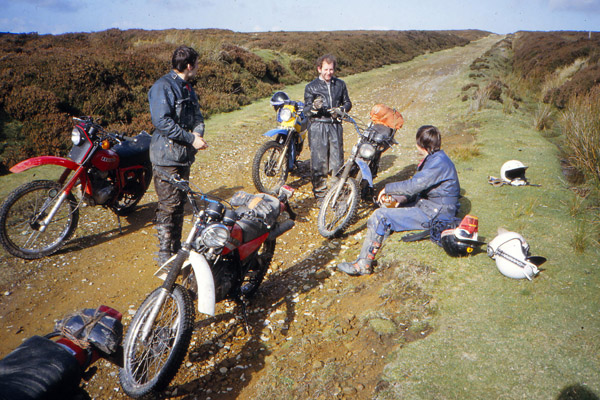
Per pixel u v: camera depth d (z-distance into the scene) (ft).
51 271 14.40
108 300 12.93
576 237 13.58
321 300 12.64
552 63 65.87
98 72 34.86
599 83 42.24
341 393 8.61
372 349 9.83
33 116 28.02
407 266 12.85
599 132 23.21
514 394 8.01
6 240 14.07
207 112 41.14
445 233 12.74
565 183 19.95
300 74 67.56
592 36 99.66
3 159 24.66
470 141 29.55
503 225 15.58
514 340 9.47
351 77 74.84
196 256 9.39
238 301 11.73
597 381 8.21
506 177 19.93
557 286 11.48
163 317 9.59
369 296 12.26
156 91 12.53
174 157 13.06
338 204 16.79
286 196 12.98
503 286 11.60
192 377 9.86
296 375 9.37
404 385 8.41
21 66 32.14
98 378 9.89
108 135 15.70
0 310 12.26
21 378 6.28
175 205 13.64
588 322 9.97
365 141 17.28
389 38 125.70
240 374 9.88
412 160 26.63
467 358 9.02
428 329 10.18
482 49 142.92
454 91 54.03
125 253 15.81
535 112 38.83
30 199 15.96
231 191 22.09
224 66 53.52
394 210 13.37
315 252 15.92
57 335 7.76
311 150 19.43
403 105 47.29
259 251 14.28
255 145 31.32
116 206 17.84
